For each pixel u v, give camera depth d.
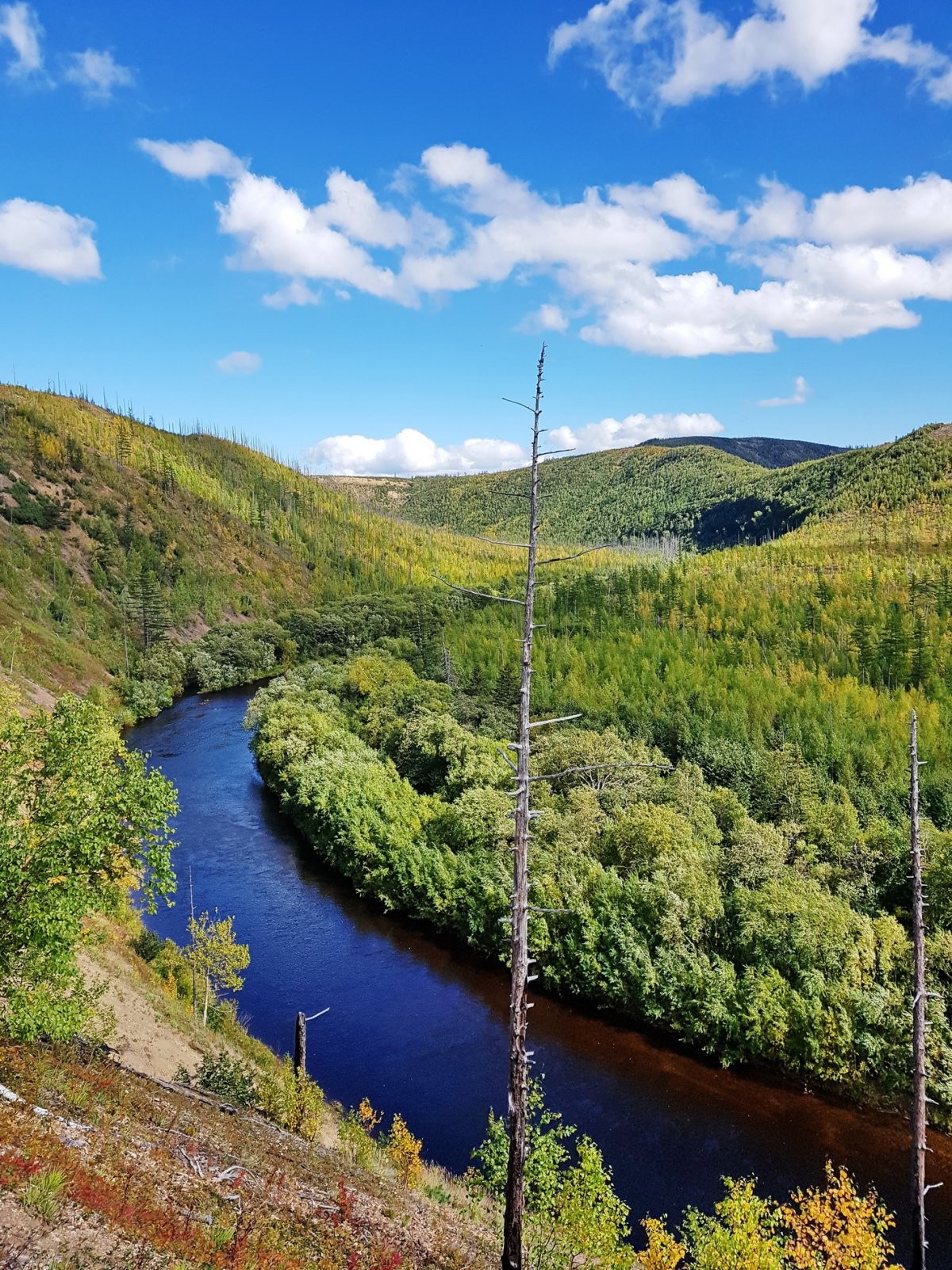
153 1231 15.57
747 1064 44.84
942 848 54.28
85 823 23.30
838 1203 26.75
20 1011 21.61
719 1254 24.20
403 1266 20.72
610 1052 45.75
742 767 85.12
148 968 44.62
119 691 127.75
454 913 57.31
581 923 51.19
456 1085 41.88
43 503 183.62
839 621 143.50
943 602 143.62
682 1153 37.56
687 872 52.22
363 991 51.12
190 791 89.06
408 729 93.50
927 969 45.81
